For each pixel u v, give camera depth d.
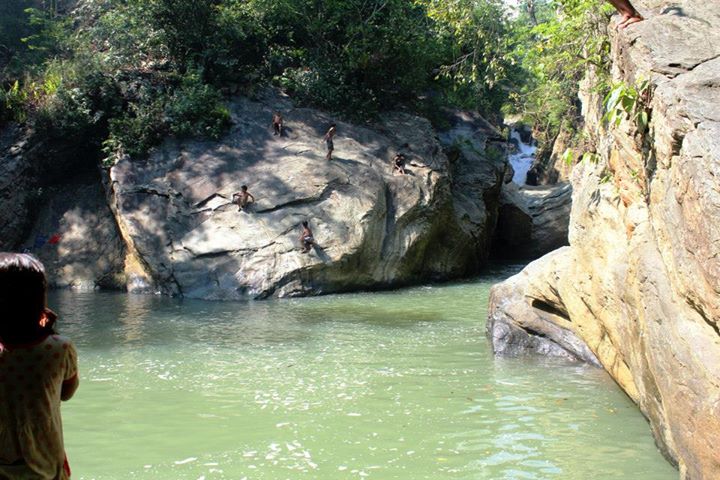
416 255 24.23
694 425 5.76
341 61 29.34
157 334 15.45
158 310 18.95
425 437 8.59
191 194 23.48
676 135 6.15
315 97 27.81
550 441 8.40
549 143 45.00
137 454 8.15
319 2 29.81
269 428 9.03
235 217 22.67
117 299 21.08
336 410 9.77
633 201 7.96
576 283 10.74
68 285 23.58
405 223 23.94
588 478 7.23
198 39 27.66
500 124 48.62
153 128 25.09
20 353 3.62
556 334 12.94
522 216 33.78
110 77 26.66
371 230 22.88
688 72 6.81
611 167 9.03
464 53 30.19
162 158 24.61
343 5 29.33
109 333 15.57
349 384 11.16
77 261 24.12
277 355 13.28
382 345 14.12
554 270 11.88
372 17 29.41
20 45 32.28
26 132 25.97
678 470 7.37
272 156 24.70
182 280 21.70
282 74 29.02
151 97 26.08
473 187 29.33
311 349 13.79
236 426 9.13
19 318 3.64
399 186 24.44
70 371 3.76
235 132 25.69
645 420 9.14
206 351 13.67
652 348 6.68
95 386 11.12
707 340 5.72
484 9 22.58
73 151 26.56
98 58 27.42
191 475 7.49
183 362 12.76
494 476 7.32
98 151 26.48
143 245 22.36
